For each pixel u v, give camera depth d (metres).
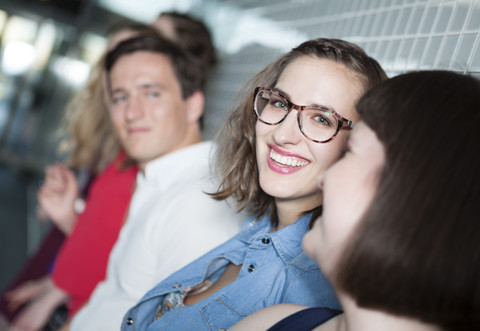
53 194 2.14
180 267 1.12
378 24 1.19
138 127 1.61
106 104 2.29
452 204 0.41
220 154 1.08
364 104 0.50
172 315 0.93
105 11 7.31
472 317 0.42
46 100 7.67
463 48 0.90
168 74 1.63
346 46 0.84
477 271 0.41
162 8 5.46
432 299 0.42
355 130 0.50
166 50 1.64
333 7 1.45
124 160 1.82
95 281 1.73
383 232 0.43
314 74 0.81
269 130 0.85
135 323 1.01
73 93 7.60
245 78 1.99
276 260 0.85
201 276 0.99
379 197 0.44
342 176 0.48
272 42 1.85
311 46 0.85
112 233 1.74
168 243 1.17
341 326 0.56
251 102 0.98
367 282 0.44
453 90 0.45
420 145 0.44
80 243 1.75
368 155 0.47
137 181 1.73
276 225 0.98
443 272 0.41
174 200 1.23
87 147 2.36
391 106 0.47
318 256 0.51
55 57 7.75
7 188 5.96
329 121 0.80
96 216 1.76
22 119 7.63
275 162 0.85
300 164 0.83
